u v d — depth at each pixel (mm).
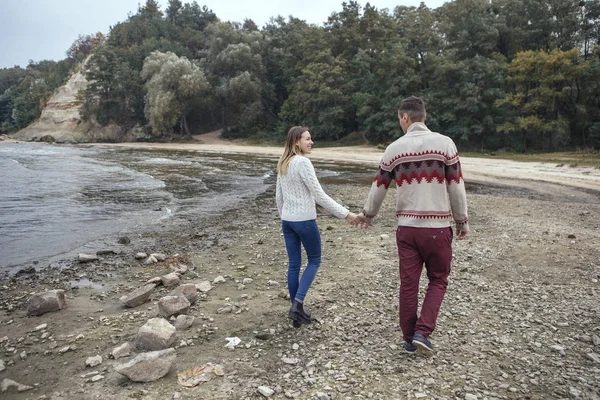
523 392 2639
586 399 2547
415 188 2934
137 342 3297
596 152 31562
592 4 37562
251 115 57656
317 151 40031
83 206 11328
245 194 14289
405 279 3080
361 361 3061
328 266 5668
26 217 9703
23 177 18406
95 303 4453
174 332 3357
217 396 2619
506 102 35625
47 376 2891
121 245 7281
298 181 3578
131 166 25516
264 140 56312
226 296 4574
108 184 16281
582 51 39656
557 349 3205
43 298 4137
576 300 4270
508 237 7293
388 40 47688
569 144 38094
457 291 4582
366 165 28516
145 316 4031
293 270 3801
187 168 24609
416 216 2941
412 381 2777
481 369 2939
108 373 2924
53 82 100688
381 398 2574
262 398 2594
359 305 4219
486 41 39625
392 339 3441
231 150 46031
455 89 38781
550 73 34906
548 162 27250
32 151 43625
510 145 38500
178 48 76750
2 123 102938
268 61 65688
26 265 6086
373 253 6355
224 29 64938
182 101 59625
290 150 3744
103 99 69438
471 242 6891
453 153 2889
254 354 3205
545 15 38656
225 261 6121
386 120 42000
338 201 12305
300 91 50844
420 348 3010
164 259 6270
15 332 3668
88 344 3400
